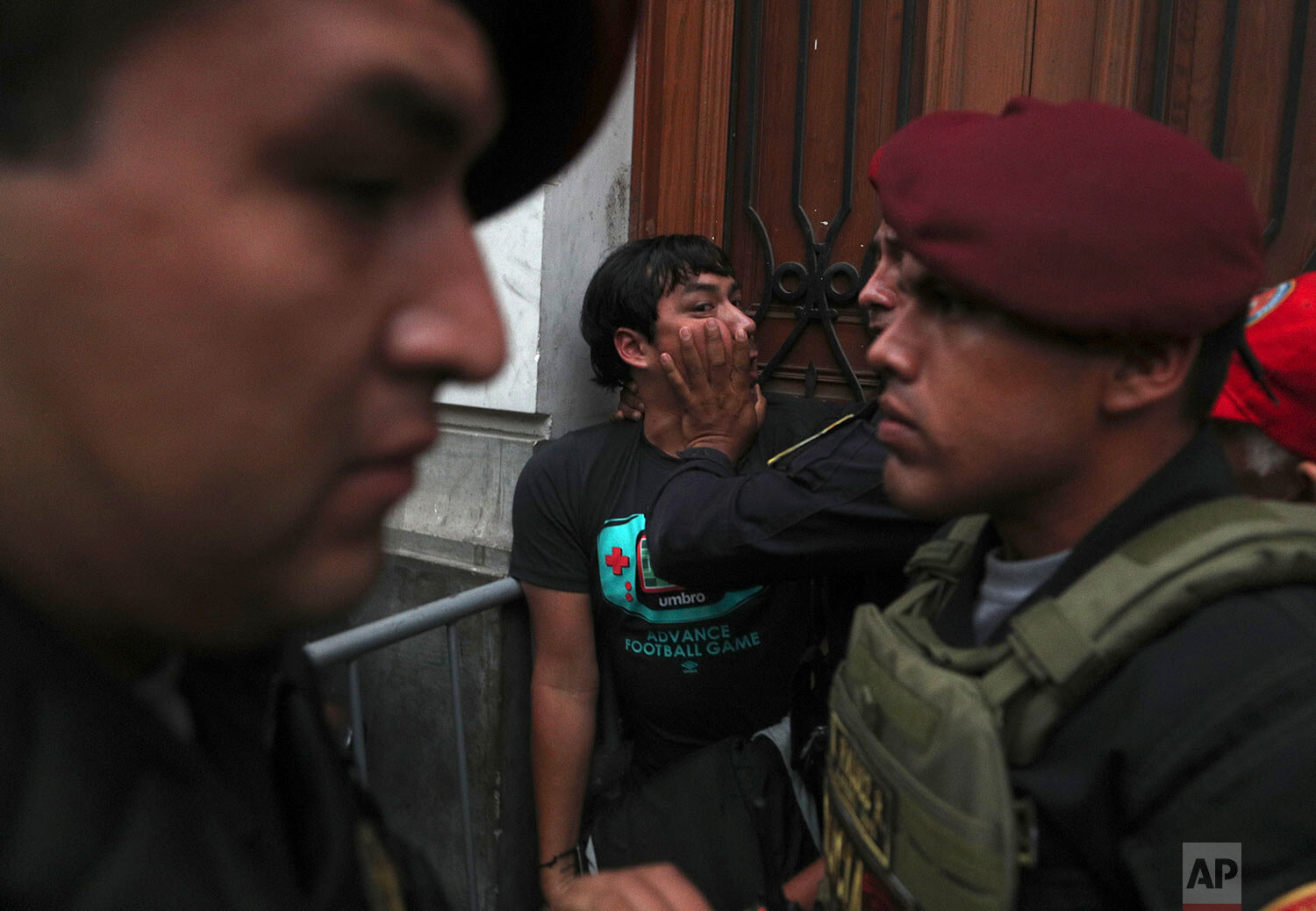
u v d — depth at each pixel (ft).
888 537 3.67
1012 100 2.04
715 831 4.58
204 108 0.65
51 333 0.67
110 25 0.63
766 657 5.32
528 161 1.30
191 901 0.86
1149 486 1.93
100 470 0.69
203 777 0.96
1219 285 1.75
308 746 1.40
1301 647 1.59
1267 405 2.57
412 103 0.71
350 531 0.80
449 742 6.48
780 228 6.86
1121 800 1.67
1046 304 1.71
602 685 5.99
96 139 0.65
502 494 6.56
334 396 0.74
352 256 0.73
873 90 6.41
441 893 1.65
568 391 6.62
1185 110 5.76
